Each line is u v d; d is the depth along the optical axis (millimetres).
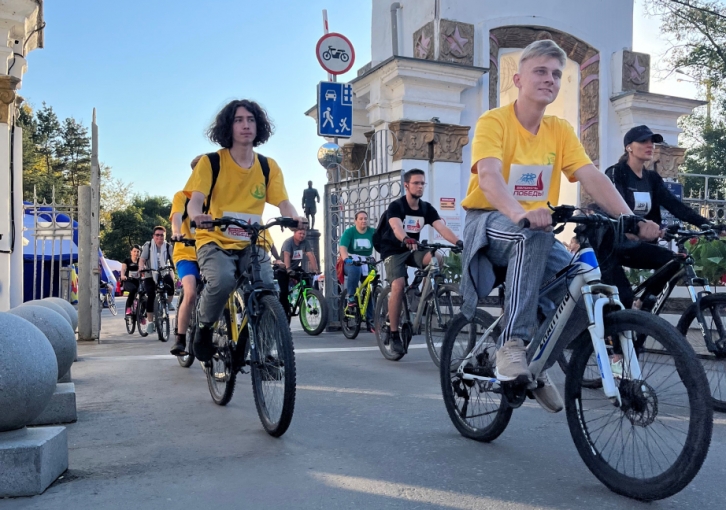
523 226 2891
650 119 14195
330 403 4922
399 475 3189
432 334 6414
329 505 2799
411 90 12242
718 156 29203
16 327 3209
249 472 3266
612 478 2904
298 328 11453
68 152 62500
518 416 4457
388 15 14586
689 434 2564
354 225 10258
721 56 22453
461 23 12758
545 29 13641
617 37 14273
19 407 3053
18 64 10594
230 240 4480
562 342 3240
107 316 18844
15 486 2947
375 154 12953
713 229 4684
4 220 10305
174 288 10320
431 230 12125
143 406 4914
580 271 3045
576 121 14281
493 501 2820
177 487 3053
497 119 3467
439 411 4617
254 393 4184
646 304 5004
